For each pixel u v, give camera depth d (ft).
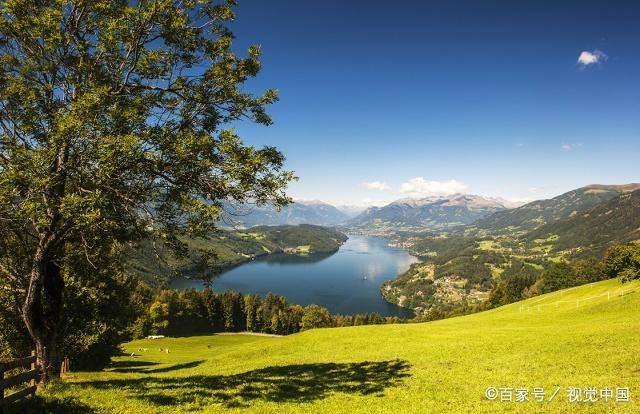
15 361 53.98
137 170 56.95
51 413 49.65
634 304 169.27
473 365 89.15
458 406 58.13
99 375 99.96
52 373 64.39
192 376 86.69
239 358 150.61
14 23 54.13
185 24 62.18
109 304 136.67
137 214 59.00
